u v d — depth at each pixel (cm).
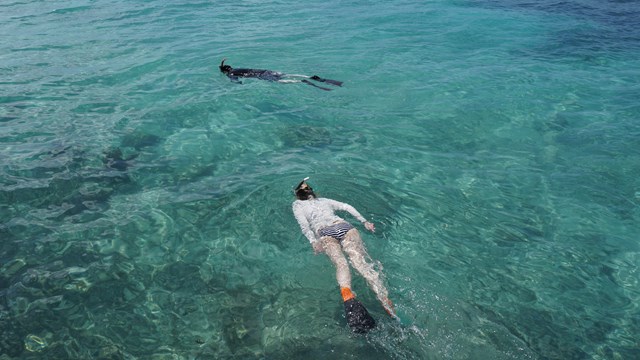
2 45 1235
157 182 635
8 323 393
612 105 924
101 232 524
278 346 375
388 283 442
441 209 583
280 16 1661
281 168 675
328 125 833
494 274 467
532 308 423
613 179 662
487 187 640
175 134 781
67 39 1312
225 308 418
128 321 401
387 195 610
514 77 1080
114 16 1591
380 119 861
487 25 1570
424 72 1111
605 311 422
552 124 844
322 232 478
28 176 633
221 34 1395
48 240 507
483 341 381
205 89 980
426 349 369
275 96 955
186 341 382
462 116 874
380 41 1366
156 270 468
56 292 432
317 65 1142
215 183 633
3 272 455
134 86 988
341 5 1867
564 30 1512
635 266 485
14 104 870
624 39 1414
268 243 507
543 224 559
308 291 435
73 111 854
